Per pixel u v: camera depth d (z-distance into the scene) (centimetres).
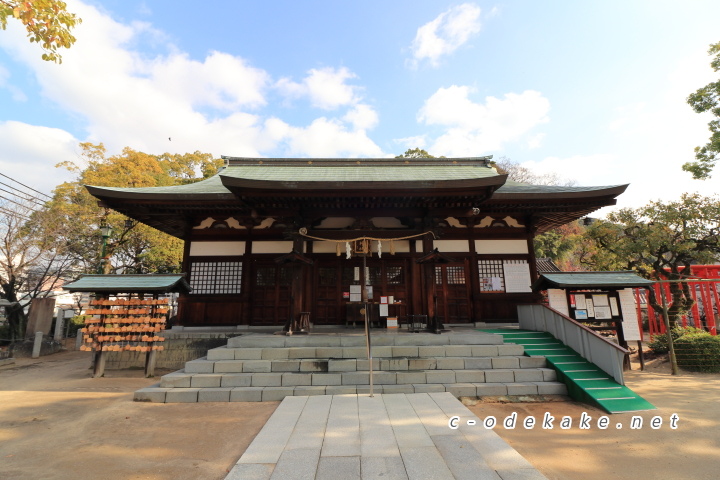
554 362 787
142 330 934
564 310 951
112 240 2125
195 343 1077
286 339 866
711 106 1123
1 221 1619
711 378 862
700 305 1514
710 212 1156
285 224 1082
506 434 530
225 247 1275
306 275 1195
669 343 925
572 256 3169
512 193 1083
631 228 1302
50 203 1847
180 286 1001
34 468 421
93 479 395
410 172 1325
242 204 1102
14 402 698
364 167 1416
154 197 1062
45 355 1390
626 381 830
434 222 1089
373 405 614
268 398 691
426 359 785
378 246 1053
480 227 1289
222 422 573
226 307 1234
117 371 980
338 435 486
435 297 1021
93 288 924
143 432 533
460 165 1452
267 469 394
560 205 1147
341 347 835
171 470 416
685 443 493
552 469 422
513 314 1226
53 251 1802
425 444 455
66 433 532
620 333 949
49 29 584
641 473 412
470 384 725
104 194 1039
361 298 1183
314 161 1446
